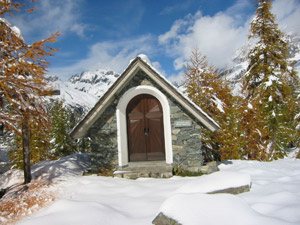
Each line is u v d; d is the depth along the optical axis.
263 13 14.62
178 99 7.19
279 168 7.11
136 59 7.12
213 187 4.34
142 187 5.64
